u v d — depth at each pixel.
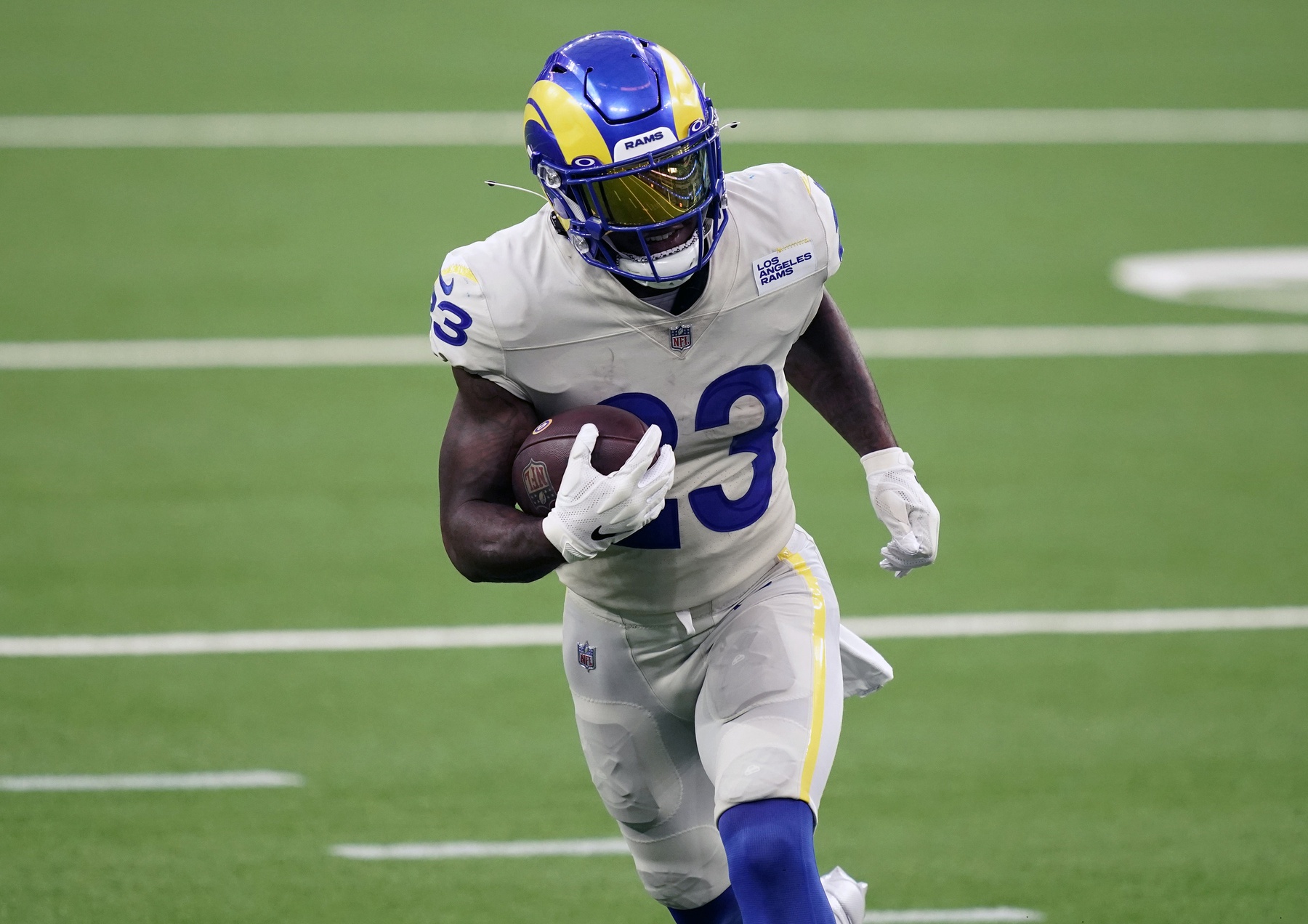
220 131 40.62
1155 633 19.67
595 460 10.23
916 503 11.70
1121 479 24.12
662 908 14.30
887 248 34.00
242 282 31.98
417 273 32.56
